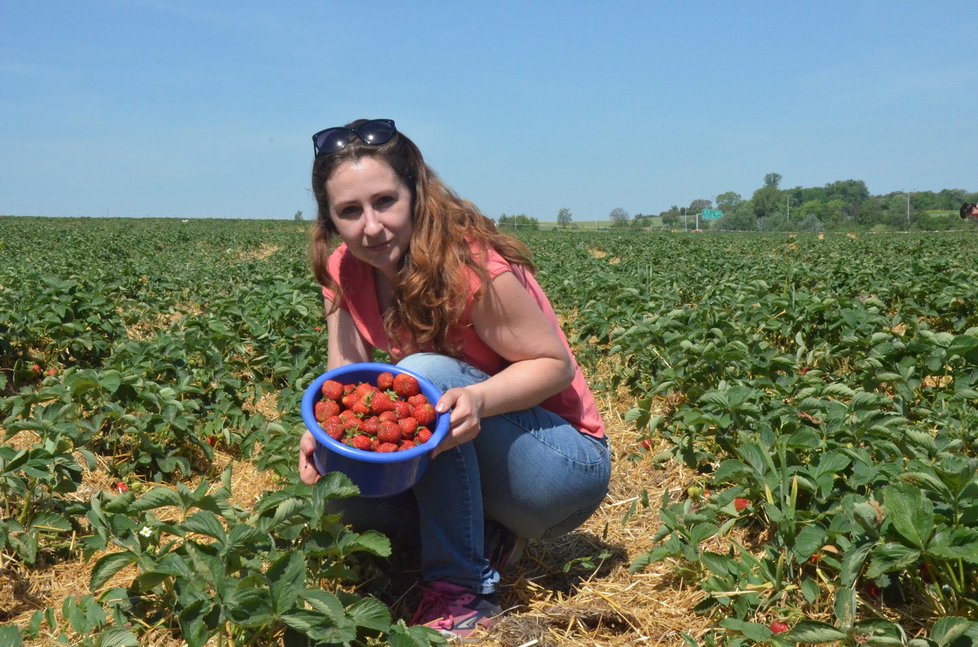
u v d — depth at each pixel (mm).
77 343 4098
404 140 1794
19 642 1648
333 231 1988
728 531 2232
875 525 1761
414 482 1757
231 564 1730
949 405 2814
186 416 2828
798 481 2031
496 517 2020
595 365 4156
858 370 3492
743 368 3170
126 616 1859
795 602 1924
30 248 13727
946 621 1566
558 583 2104
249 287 6508
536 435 1905
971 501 1726
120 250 13789
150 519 1907
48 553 2199
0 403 2877
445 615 1880
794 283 6895
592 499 2010
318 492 1698
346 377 1885
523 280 1898
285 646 1631
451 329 1867
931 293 5531
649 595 2039
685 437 2664
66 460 2232
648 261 11250
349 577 1789
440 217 1788
